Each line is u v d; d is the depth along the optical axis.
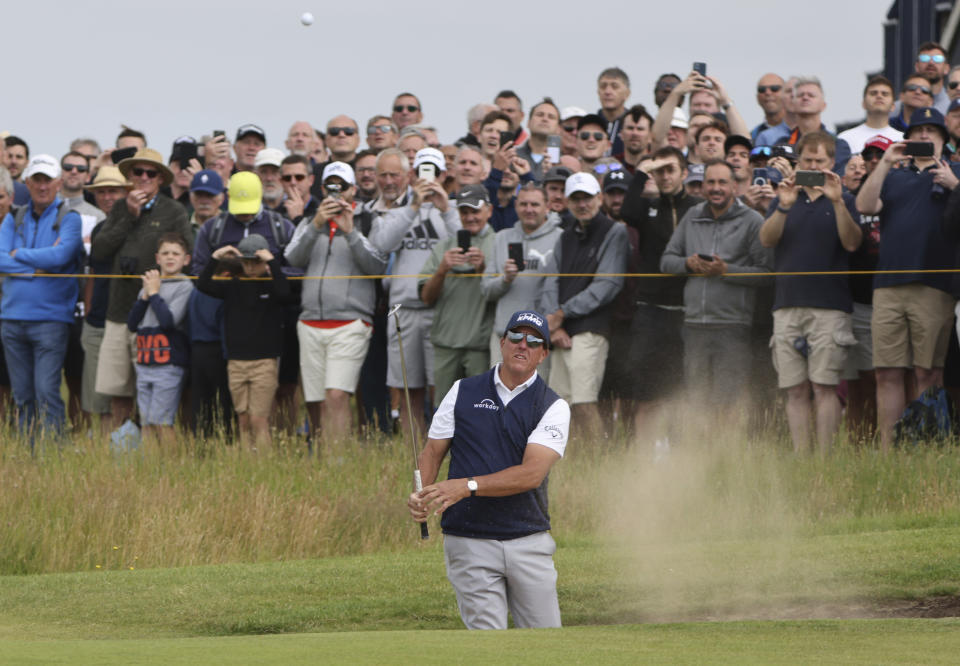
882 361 36.56
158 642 16.69
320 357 40.31
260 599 26.67
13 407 44.84
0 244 42.81
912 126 36.81
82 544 33.28
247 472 37.81
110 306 42.31
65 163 47.50
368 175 45.09
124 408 43.28
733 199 37.69
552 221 39.84
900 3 81.31
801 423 37.34
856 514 34.38
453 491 19.84
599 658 14.74
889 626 18.31
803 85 43.56
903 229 35.97
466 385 20.94
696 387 38.25
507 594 21.11
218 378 41.50
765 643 16.28
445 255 38.94
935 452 35.88
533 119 47.44
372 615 25.44
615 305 38.81
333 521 35.47
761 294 37.78
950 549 28.16
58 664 14.32
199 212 43.97
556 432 20.42
